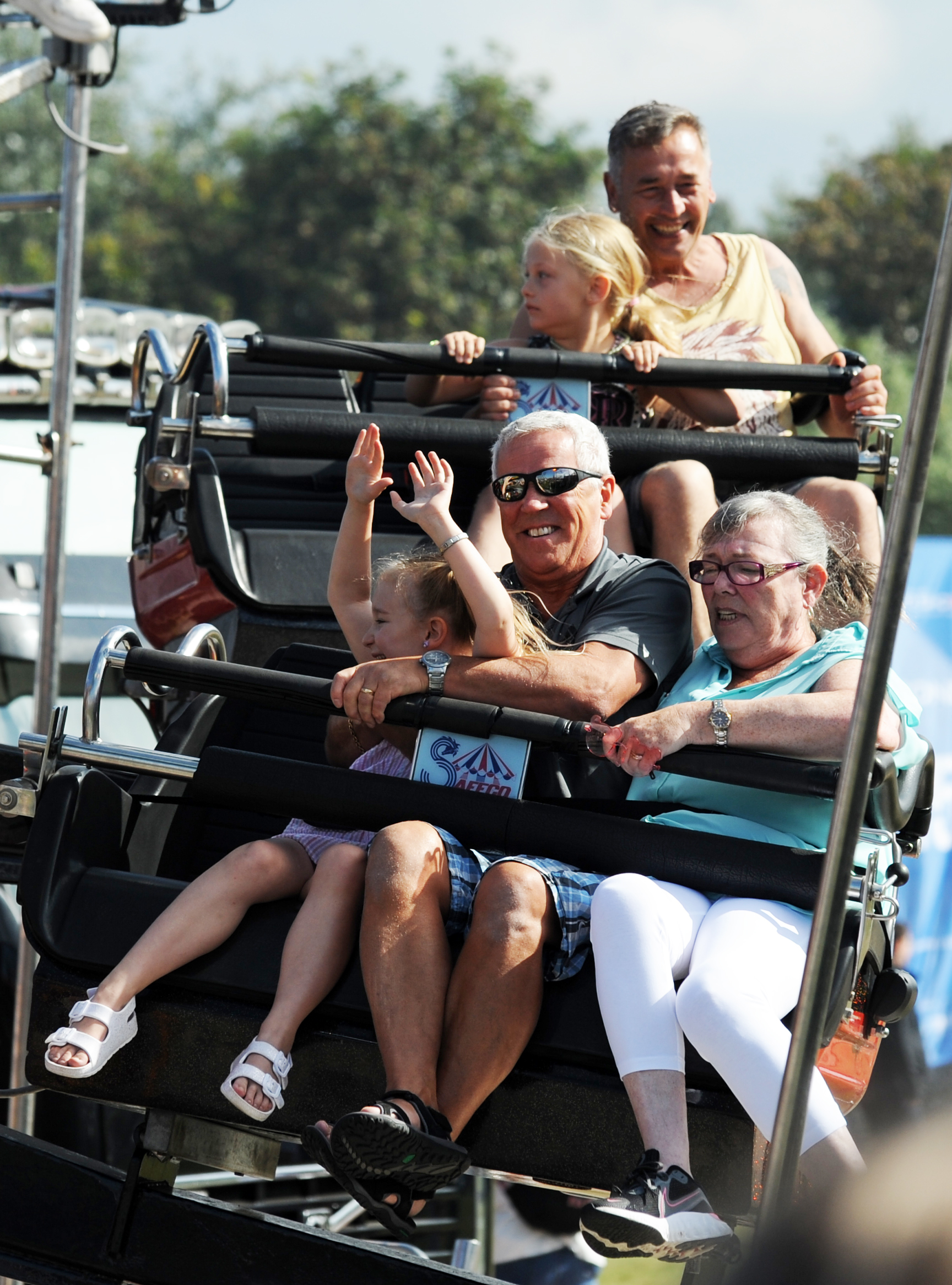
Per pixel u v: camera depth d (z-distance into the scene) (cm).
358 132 11694
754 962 955
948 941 2108
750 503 1133
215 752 1063
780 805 1073
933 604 2320
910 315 11550
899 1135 595
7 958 1816
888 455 1548
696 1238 880
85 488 2450
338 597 1216
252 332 1650
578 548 1203
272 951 998
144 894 1018
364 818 1039
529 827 1023
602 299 1584
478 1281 990
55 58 1942
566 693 1097
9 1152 1041
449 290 11262
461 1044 944
